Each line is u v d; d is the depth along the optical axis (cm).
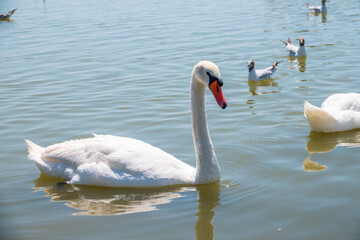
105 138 907
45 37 2502
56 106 1351
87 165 871
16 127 1188
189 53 1998
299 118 1223
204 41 2230
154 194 836
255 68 1816
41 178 916
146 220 745
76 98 1427
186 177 862
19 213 777
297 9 3225
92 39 2377
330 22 2697
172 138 1096
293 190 830
